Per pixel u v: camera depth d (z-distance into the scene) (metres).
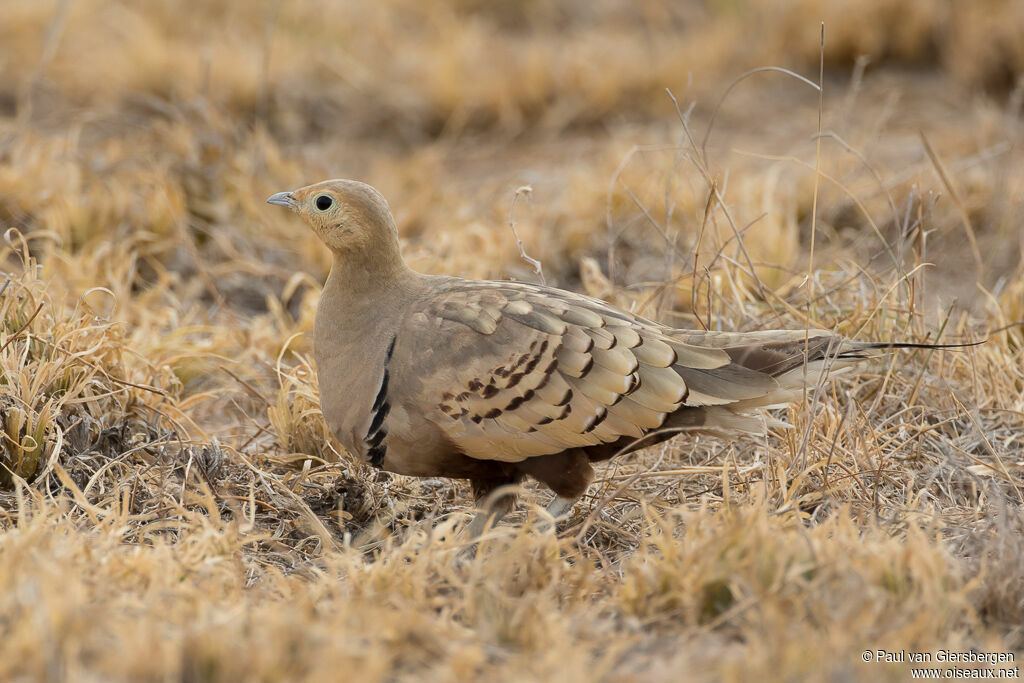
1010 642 8.16
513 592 8.64
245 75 25.84
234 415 14.07
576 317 9.70
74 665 6.66
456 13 32.16
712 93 26.89
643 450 12.47
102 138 23.55
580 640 7.89
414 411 9.84
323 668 6.86
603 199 19.20
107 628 7.32
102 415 12.09
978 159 19.23
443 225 18.58
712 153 23.25
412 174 21.89
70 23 28.41
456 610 8.29
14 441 11.03
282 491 11.27
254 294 17.78
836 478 10.88
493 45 29.27
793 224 17.59
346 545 9.21
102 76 25.89
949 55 27.28
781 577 8.12
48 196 17.67
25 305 12.64
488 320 9.74
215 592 8.17
